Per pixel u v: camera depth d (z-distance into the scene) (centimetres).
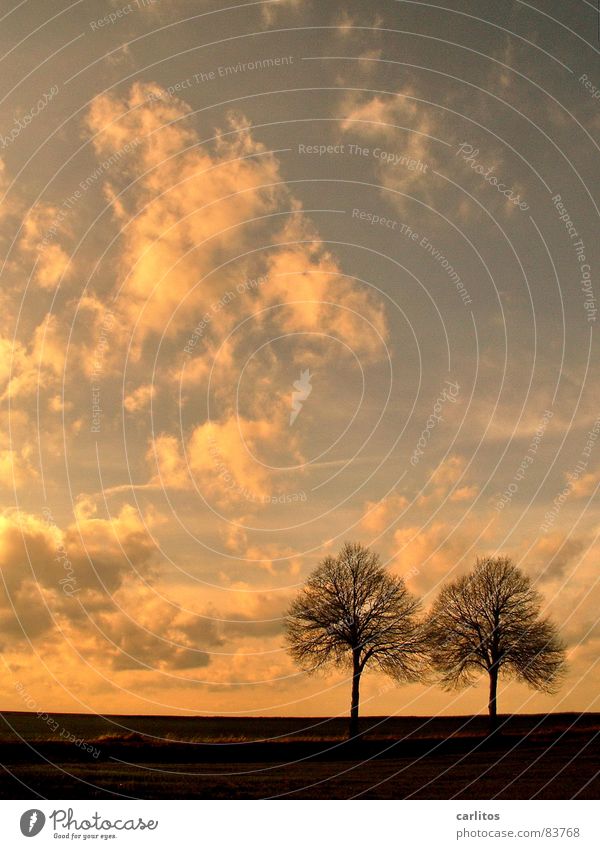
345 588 4078
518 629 4178
